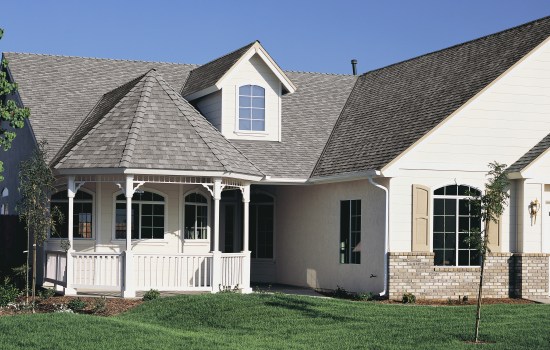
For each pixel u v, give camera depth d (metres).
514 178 23.47
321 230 26.20
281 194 28.66
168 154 21.73
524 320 18.05
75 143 22.77
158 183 23.64
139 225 23.78
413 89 26.80
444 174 23.05
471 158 23.30
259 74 27.33
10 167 28.62
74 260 21.55
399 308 19.77
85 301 20.50
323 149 27.42
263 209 29.19
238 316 18.30
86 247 23.62
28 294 22.02
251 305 19.34
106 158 21.38
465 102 23.20
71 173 21.48
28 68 28.16
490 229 23.38
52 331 16.06
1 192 30.05
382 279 22.80
